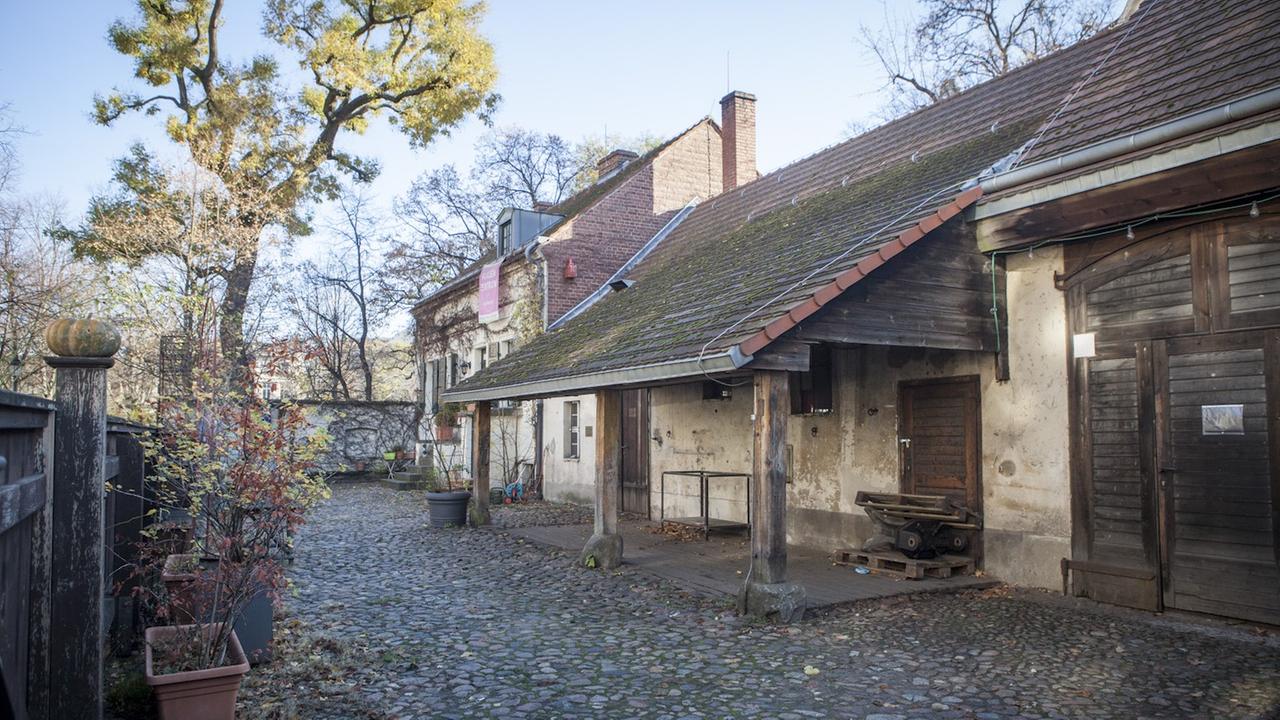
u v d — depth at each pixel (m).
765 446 7.39
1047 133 8.27
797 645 6.53
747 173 20.28
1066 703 5.11
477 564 10.52
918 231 7.81
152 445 6.11
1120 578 7.48
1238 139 6.23
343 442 26.31
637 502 15.74
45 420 3.72
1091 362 7.82
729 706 5.20
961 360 9.16
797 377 11.70
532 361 13.09
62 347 3.90
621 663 6.14
